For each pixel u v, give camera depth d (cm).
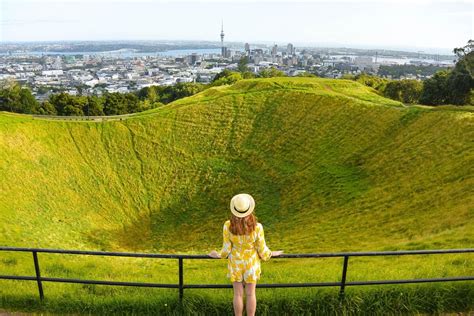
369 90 7838
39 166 5441
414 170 3994
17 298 931
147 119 6769
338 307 842
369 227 3088
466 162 3600
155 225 4847
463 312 838
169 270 1973
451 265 1273
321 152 5312
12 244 3206
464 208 2739
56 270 1816
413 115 5028
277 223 4066
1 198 4444
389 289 888
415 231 2652
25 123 6056
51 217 4506
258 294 914
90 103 9925
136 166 5916
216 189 5312
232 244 695
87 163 5881
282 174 5191
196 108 6962
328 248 2739
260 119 6488
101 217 4934
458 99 6862
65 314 877
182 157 6012
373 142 4988
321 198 4269
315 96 6531
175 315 835
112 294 1057
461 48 6719
